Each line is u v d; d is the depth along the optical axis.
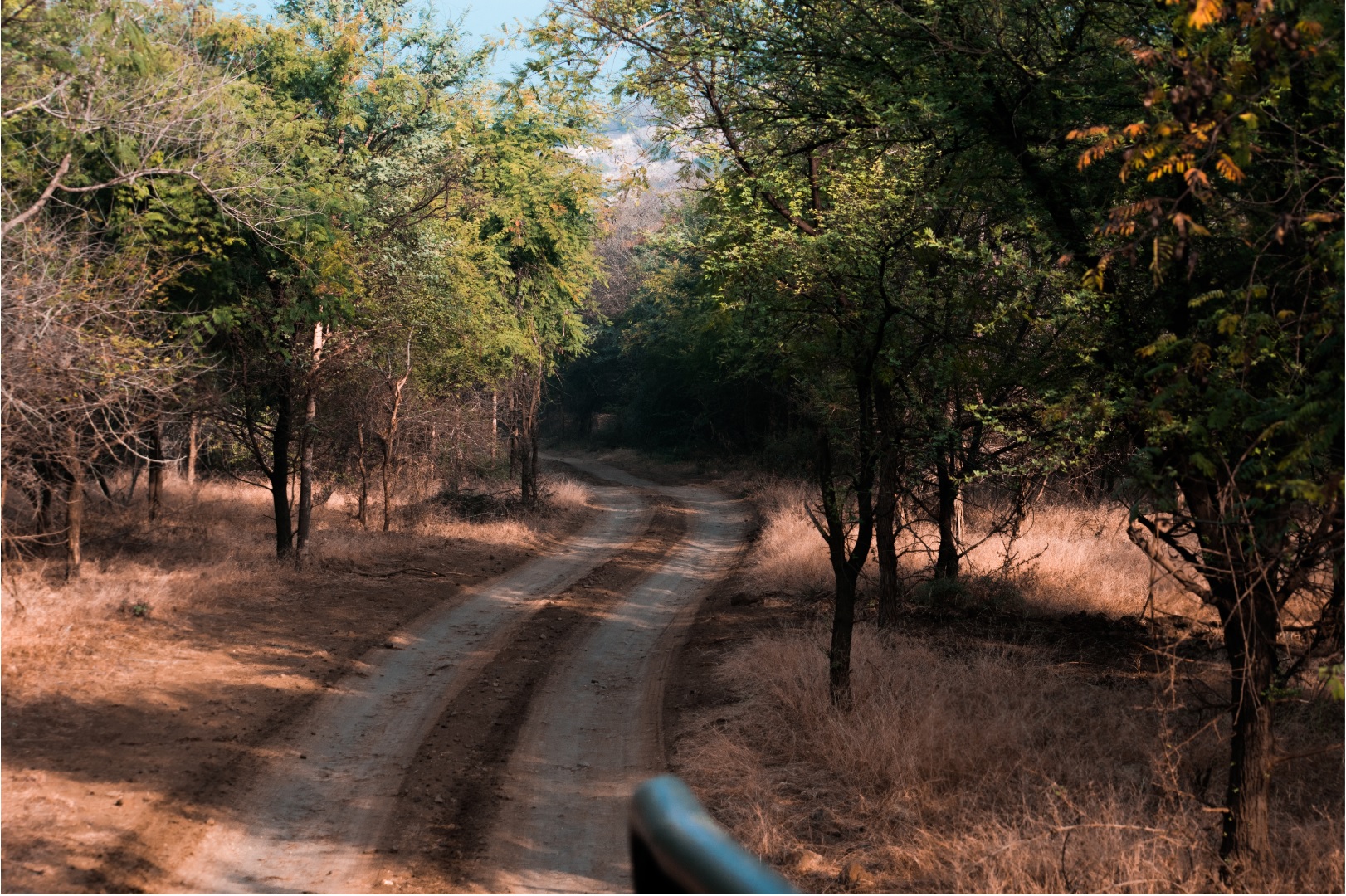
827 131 11.88
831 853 7.62
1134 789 8.04
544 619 17.59
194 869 7.33
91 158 13.72
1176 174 7.30
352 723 11.29
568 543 28.06
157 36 14.70
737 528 31.86
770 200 11.81
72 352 11.63
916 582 17.52
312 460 26.84
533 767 10.13
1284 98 6.97
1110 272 8.28
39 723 9.91
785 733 10.44
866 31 10.26
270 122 17.92
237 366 19.00
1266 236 6.18
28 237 11.48
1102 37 9.05
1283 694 6.43
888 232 10.24
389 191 21.55
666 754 10.47
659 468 53.81
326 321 17.89
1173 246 6.11
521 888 7.34
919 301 10.45
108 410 12.69
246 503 28.62
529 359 30.30
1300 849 6.91
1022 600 15.92
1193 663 11.87
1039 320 8.88
